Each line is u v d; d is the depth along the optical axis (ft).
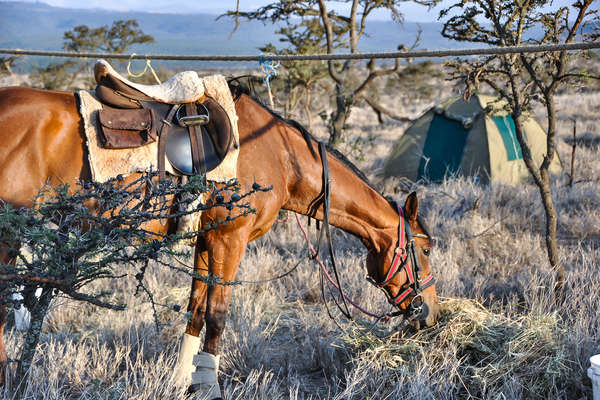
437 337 13.05
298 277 19.12
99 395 10.81
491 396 11.37
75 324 15.65
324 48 40.86
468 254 21.25
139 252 8.45
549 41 15.81
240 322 14.93
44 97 10.28
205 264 12.08
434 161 34.01
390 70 31.83
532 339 12.34
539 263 19.61
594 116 61.77
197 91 11.10
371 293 17.15
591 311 14.64
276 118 12.52
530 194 28.48
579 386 11.66
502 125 33.24
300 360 13.99
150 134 10.41
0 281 8.36
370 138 41.83
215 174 10.89
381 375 12.28
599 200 27.68
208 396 11.41
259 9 31.27
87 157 10.17
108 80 10.56
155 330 14.79
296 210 13.07
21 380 9.49
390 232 13.29
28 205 9.82
